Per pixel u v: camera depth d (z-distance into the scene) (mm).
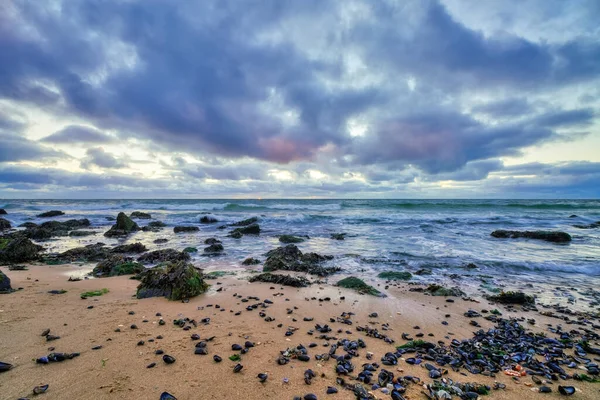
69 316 6879
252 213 44688
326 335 6328
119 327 6297
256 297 8984
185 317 7098
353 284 10461
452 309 8414
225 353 5258
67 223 31078
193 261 14977
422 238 22188
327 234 24688
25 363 4648
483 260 14750
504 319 7750
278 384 4324
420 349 5879
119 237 24062
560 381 4781
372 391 4254
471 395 4258
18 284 9875
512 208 50969
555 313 8312
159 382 4262
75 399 3797
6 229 28172
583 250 17641
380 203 61750
